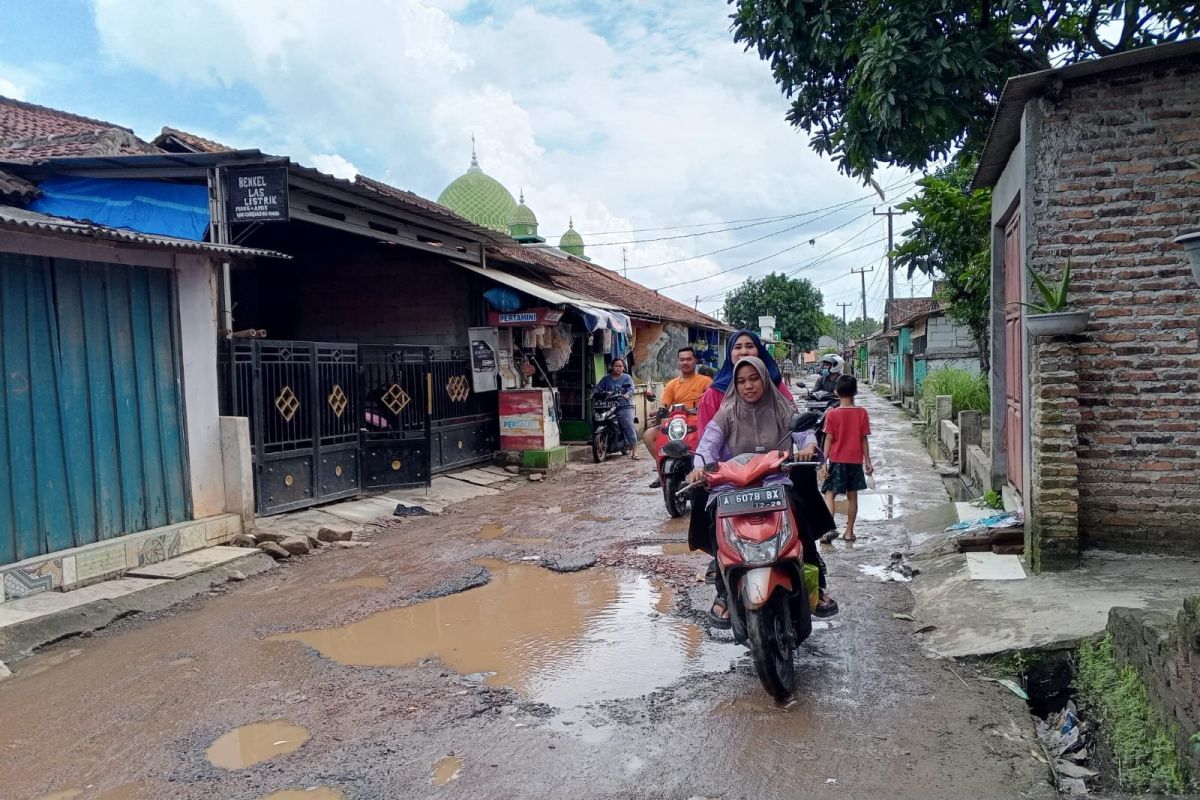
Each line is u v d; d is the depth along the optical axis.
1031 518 5.87
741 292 57.34
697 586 6.48
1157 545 5.77
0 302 6.11
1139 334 5.77
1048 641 4.50
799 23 9.47
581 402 18.17
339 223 10.59
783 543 4.12
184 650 5.44
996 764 3.50
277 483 9.12
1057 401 5.59
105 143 9.68
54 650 5.52
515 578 7.00
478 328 13.47
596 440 15.00
